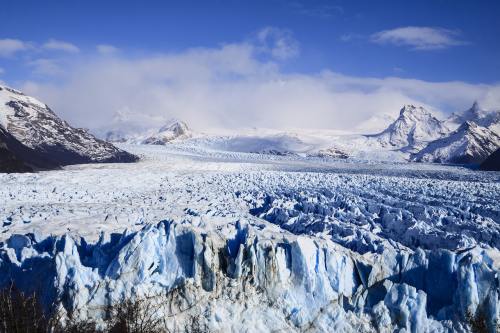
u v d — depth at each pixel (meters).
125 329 23.05
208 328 23.83
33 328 22.44
